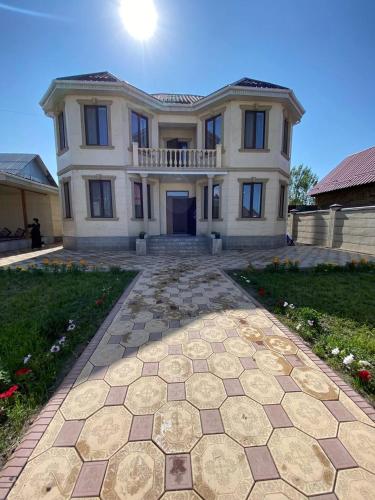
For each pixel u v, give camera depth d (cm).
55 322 349
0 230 1612
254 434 191
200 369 269
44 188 1473
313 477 160
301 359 288
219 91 1119
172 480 158
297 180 3862
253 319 395
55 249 1280
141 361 283
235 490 152
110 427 197
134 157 1154
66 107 1104
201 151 1207
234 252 1136
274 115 1160
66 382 248
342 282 603
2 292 539
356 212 1133
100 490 152
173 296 505
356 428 197
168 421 202
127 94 1108
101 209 1191
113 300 480
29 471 164
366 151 1767
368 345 304
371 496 150
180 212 1426
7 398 219
